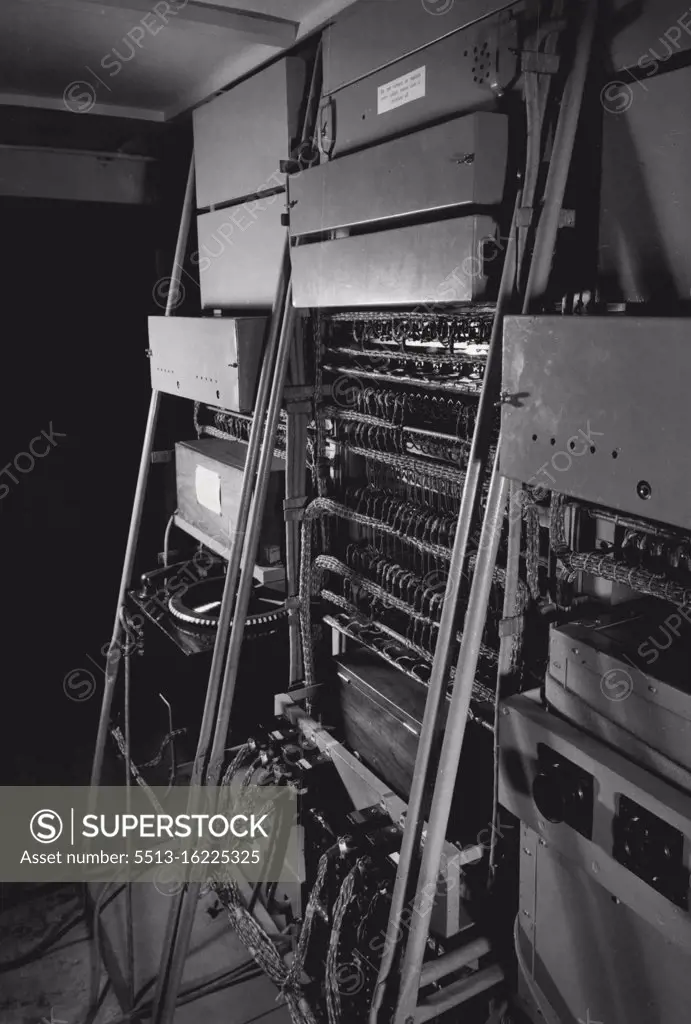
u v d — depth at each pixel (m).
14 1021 2.27
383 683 2.17
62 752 3.43
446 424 1.86
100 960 2.50
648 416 1.02
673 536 1.25
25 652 3.60
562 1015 1.41
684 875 1.11
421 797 1.48
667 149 1.19
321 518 2.29
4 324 3.20
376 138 1.72
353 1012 1.87
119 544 3.60
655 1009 1.22
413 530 1.94
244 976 2.42
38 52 2.29
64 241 3.19
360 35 1.73
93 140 2.92
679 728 1.12
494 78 1.39
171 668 2.88
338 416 2.11
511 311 1.37
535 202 1.36
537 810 1.36
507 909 1.65
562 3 1.25
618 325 1.04
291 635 2.39
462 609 1.84
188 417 3.41
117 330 3.37
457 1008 1.74
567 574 1.47
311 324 2.21
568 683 1.32
